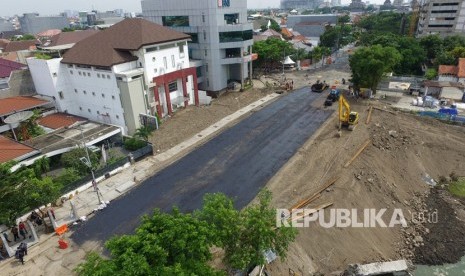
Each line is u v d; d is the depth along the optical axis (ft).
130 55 158.40
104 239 90.33
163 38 167.84
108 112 162.20
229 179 116.78
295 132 153.99
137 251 53.52
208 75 219.00
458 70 210.18
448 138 151.84
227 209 66.49
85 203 105.91
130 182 116.78
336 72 286.87
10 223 87.30
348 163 124.26
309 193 107.86
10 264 83.05
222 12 205.46
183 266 53.42
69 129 150.51
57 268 81.35
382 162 130.52
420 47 262.47
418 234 105.70
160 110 171.12
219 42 209.15
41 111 167.84
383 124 159.33
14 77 174.60
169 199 106.73
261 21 550.36
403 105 188.55
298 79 262.88
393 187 121.08
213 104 200.54
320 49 323.78
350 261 91.50
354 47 428.97
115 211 102.06
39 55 185.26
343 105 157.69
